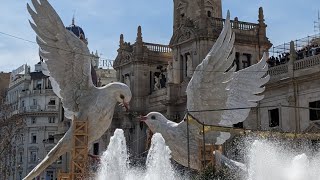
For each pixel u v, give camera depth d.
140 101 68.81
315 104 44.03
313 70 43.97
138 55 69.56
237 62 55.06
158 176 27.47
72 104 28.14
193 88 28.83
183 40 58.69
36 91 110.88
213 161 28.20
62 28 27.61
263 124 48.75
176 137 29.11
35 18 26.98
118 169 25.86
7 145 75.44
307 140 39.28
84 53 28.25
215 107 28.89
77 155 27.72
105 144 72.12
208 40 55.59
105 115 28.28
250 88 31.12
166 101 59.97
